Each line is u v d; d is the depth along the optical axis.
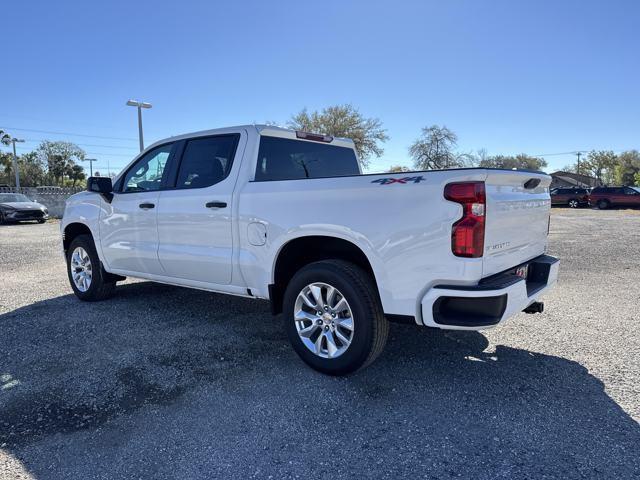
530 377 3.53
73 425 2.90
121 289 6.57
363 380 3.49
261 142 4.29
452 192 2.92
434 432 2.78
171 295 6.15
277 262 3.84
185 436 2.77
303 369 3.71
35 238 14.19
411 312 3.13
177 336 4.50
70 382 3.50
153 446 2.67
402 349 4.12
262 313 5.27
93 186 5.16
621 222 19.53
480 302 2.91
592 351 4.04
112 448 2.66
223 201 4.13
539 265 3.78
